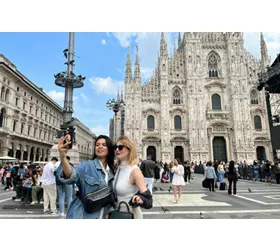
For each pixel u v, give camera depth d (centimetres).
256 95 5297
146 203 347
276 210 1053
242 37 5453
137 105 5084
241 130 5025
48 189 1020
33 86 5719
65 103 1560
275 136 2655
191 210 1062
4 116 4638
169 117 5162
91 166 389
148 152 5097
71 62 1603
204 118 5122
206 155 4950
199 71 5319
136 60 5325
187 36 5500
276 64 2586
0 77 4453
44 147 6625
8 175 2106
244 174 3147
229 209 1080
